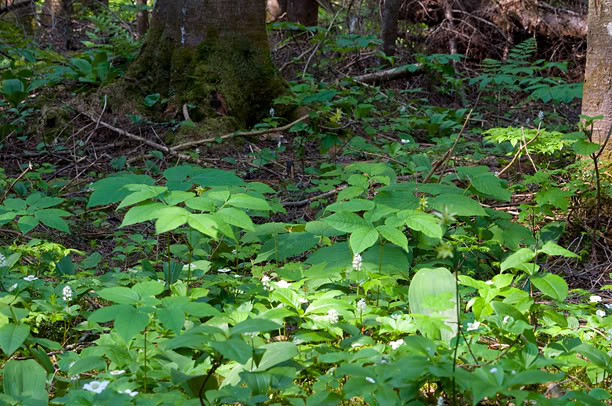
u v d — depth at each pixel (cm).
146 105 750
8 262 363
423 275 306
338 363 282
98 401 216
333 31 1211
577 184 479
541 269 452
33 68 933
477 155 636
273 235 418
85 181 619
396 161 595
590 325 313
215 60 761
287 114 773
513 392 204
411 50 1228
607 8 489
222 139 703
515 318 267
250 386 236
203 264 374
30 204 353
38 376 246
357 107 764
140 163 670
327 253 379
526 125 853
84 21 1573
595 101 499
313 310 296
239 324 234
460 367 257
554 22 1149
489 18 1198
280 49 1093
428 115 870
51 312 328
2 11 1257
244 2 763
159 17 782
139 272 379
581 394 224
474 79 930
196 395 254
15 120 744
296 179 633
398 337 306
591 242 479
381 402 214
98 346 274
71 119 744
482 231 423
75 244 500
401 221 306
